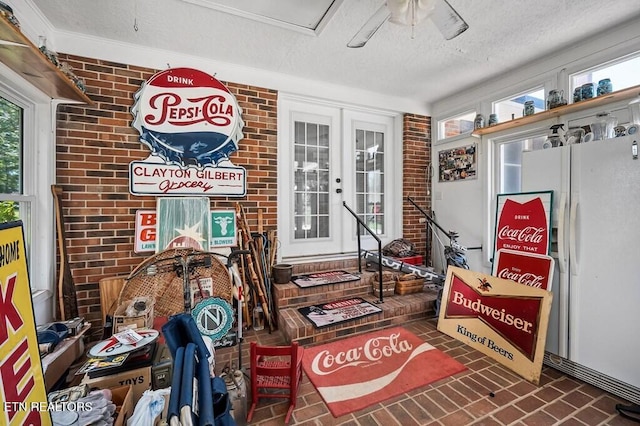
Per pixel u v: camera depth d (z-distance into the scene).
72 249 2.49
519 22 2.35
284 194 3.54
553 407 1.75
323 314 2.76
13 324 0.79
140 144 2.70
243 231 3.01
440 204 4.24
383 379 2.04
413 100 4.19
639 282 1.76
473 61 3.02
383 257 3.60
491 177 3.58
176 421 0.63
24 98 2.13
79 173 2.50
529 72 3.09
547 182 2.25
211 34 2.49
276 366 1.80
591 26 2.42
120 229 2.63
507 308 2.31
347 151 3.96
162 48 2.72
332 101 3.68
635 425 1.61
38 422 0.83
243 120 3.11
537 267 2.25
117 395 1.44
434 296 3.25
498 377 2.06
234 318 2.54
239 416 1.63
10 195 2.00
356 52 2.82
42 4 2.09
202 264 2.35
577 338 2.05
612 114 2.29
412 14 1.72
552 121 2.87
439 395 1.87
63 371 1.88
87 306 2.53
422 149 4.30
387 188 4.27
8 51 1.60
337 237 3.91
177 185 2.81
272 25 2.36
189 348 0.87
